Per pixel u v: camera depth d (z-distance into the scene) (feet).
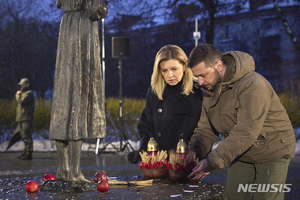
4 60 65.31
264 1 70.90
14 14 64.54
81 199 5.45
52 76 69.51
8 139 38.06
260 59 71.31
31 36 66.69
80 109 6.39
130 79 73.87
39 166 23.41
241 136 7.33
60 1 7.02
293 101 44.65
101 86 6.70
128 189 6.25
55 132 6.42
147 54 73.00
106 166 22.99
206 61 7.66
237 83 7.93
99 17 6.59
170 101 8.82
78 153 6.47
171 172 7.02
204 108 8.68
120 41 32.73
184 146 7.34
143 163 7.51
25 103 27.35
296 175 19.44
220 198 5.73
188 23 57.52
